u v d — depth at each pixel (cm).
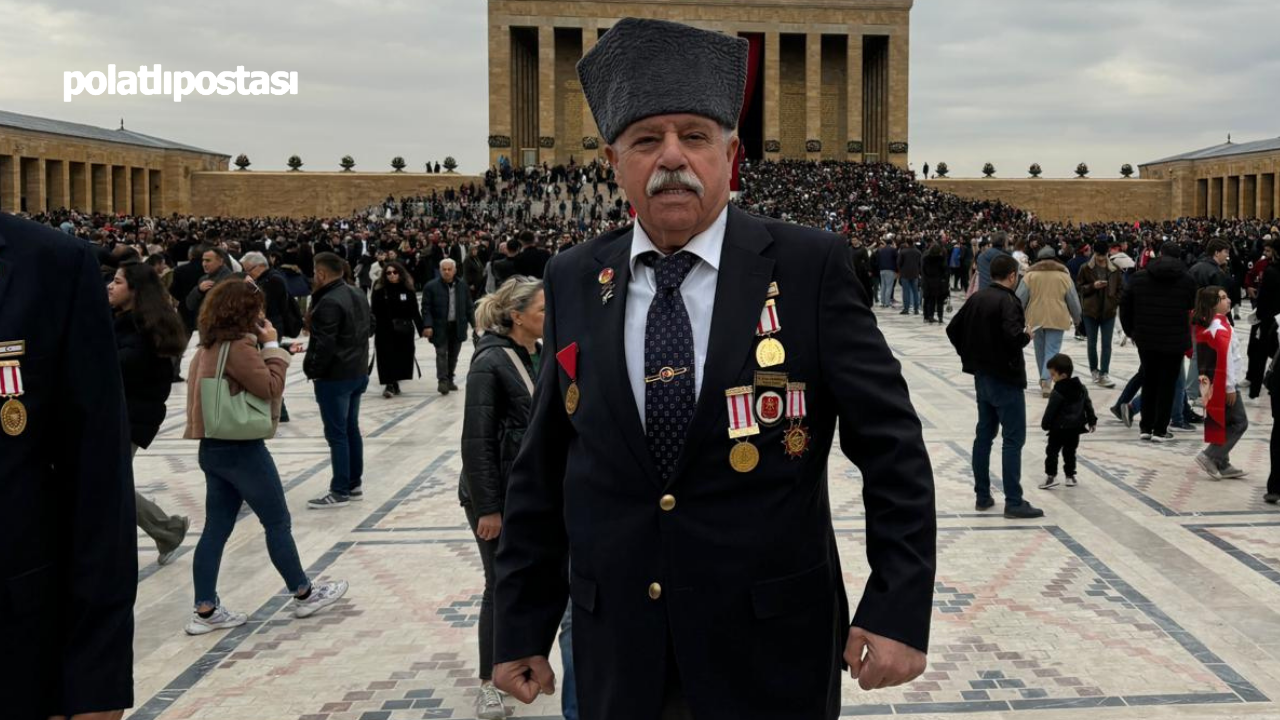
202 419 670
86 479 279
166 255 2408
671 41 271
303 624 690
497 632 293
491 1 7862
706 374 264
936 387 1700
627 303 284
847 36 8194
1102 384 1678
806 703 264
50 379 275
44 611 272
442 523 928
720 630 260
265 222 6125
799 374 268
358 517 952
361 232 4216
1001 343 902
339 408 984
